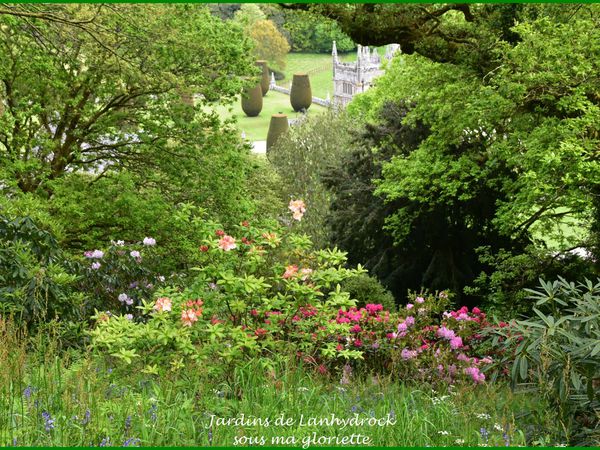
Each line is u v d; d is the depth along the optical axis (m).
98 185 18.34
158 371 6.68
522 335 7.12
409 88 21.08
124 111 19.20
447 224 23.25
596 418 6.90
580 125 14.20
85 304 10.33
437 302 10.29
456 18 19.64
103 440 5.35
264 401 6.53
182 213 7.50
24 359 6.36
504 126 18.34
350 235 24.88
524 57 14.62
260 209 26.64
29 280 8.31
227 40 18.00
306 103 80.81
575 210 16.73
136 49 16.94
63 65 17.22
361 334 9.30
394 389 8.10
